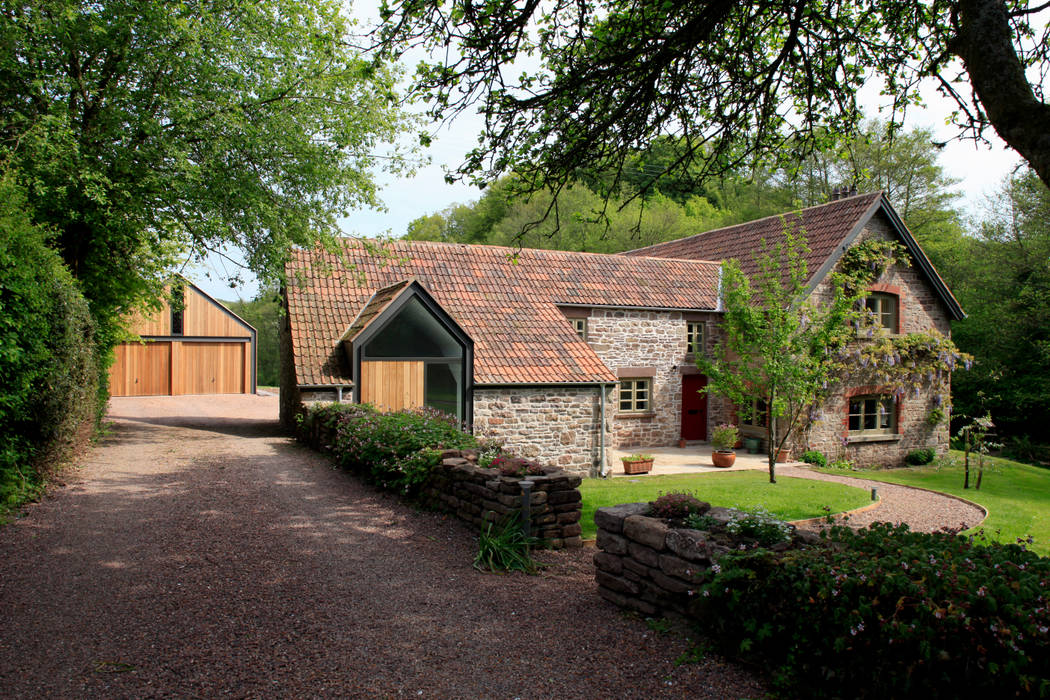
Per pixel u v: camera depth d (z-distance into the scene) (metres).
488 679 4.28
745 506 11.45
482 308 17.52
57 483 9.21
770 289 14.92
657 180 7.87
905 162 30.94
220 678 4.17
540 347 16.88
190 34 11.82
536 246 35.00
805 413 19.14
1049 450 24.44
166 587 5.68
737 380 14.69
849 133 7.77
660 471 17.14
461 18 6.33
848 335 15.71
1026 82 4.68
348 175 14.91
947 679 3.36
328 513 8.41
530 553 7.19
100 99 12.55
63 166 11.43
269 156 13.92
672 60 6.90
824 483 14.62
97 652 4.46
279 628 4.96
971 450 17.89
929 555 3.96
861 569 3.84
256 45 13.42
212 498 8.88
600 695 4.09
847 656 3.79
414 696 4.04
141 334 28.17
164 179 12.48
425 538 7.54
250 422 19.80
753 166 8.01
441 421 11.39
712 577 4.59
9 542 6.66
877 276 20.62
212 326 29.81
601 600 5.78
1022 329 26.66
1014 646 3.11
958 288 30.59
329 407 13.18
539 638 4.94
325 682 4.18
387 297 15.30
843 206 21.23
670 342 21.17
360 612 5.35
